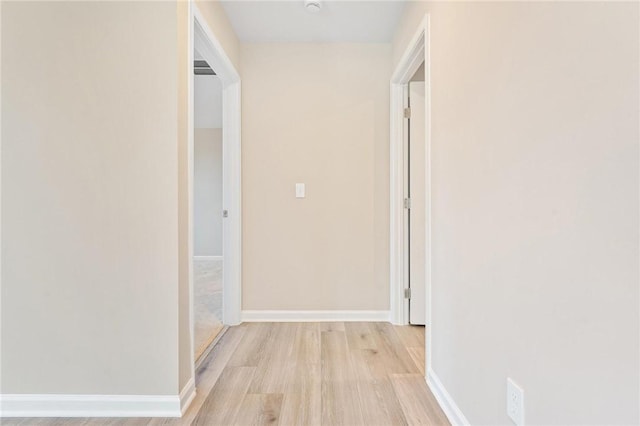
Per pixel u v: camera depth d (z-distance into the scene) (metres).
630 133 0.65
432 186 1.79
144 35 1.55
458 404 1.43
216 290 4.02
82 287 1.58
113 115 1.56
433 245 1.77
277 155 2.84
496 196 1.13
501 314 1.10
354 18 2.49
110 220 1.57
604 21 0.70
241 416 1.53
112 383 1.57
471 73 1.32
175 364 1.55
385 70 2.84
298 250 2.86
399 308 2.77
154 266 1.56
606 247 0.70
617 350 0.68
